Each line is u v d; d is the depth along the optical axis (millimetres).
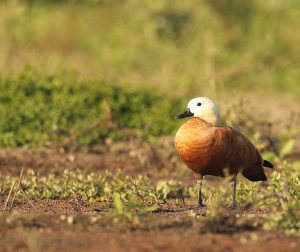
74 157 14703
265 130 15664
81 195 10859
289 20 26109
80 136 15773
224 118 15633
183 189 11570
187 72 22344
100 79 18438
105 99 16656
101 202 10719
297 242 7973
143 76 22750
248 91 22672
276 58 24359
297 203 9117
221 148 10227
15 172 13336
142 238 8000
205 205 10625
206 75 21109
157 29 25719
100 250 7555
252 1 26594
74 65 22969
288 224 8508
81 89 17688
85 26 27047
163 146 15234
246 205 9883
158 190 11227
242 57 23891
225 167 10430
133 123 16938
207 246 7738
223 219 8484
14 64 22031
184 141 10383
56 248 7602
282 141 15812
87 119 16562
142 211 9812
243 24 25969
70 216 8719
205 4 25859
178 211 10117
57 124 16188
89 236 8070
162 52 24406
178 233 8242
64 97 17094
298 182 10969
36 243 7613
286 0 26641
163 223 8508
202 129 10320
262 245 7836
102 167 14133
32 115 16250
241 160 10438
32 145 15383
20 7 25703
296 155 15406
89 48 25781
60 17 27344
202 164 10391
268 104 20953
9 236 8023
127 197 10773
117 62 24141
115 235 8125
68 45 25969
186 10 25844
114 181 11836
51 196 10977
